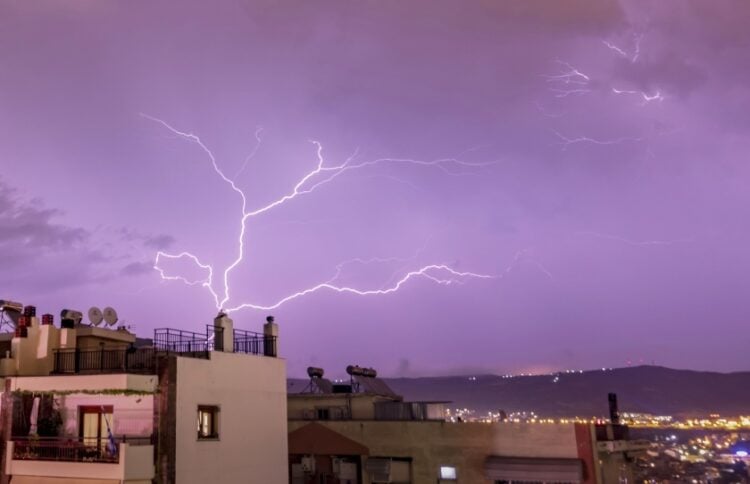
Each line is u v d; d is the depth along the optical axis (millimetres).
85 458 18719
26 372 20750
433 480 27094
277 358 25484
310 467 29172
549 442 25359
